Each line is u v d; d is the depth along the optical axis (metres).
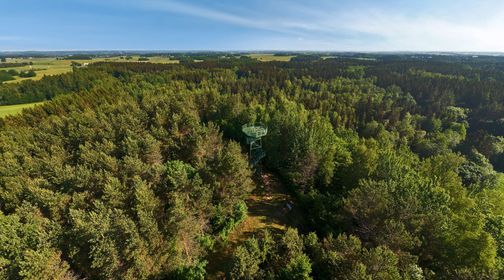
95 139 42.81
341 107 86.06
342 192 38.34
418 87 112.56
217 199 30.14
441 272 24.27
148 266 21.92
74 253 20.70
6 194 29.11
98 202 24.53
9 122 61.25
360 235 28.98
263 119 55.84
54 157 35.31
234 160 30.19
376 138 76.12
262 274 20.97
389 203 27.70
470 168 57.00
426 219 26.25
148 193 25.36
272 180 44.69
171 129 44.06
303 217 36.88
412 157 52.59
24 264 18.05
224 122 55.22
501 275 20.12
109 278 20.44
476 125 92.88
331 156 39.31
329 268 21.39
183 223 23.84
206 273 26.06
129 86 94.25
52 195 26.55
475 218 28.56
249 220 34.12
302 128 45.50
